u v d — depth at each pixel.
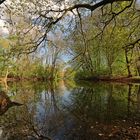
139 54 57.19
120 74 72.94
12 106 28.69
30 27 17.17
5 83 72.56
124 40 32.00
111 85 53.09
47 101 32.78
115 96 34.16
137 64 64.75
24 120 20.98
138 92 38.06
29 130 17.61
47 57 96.81
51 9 16.44
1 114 23.92
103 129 16.98
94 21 21.62
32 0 16.50
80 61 24.72
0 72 79.00
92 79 74.81
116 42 32.69
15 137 15.86
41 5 16.47
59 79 101.56
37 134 16.50
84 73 79.69
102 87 48.94
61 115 22.77
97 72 73.62
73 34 18.56
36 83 76.12
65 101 32.12
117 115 21.39
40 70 97.31
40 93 43.34
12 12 17.44
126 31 30.97
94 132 16.34
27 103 31.05
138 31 31.50
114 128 17.09
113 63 72.94
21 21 17.73
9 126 18.91
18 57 18.22
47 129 17.75
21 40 17.69
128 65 64.38
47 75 97.75
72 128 17.73
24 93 43.19
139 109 23.83
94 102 29.59
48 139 15.32
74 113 23.44
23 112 24.77
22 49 17.66
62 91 46.34
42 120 20.89
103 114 22.11
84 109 25.20
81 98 34.16
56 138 15.45
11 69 82.81
